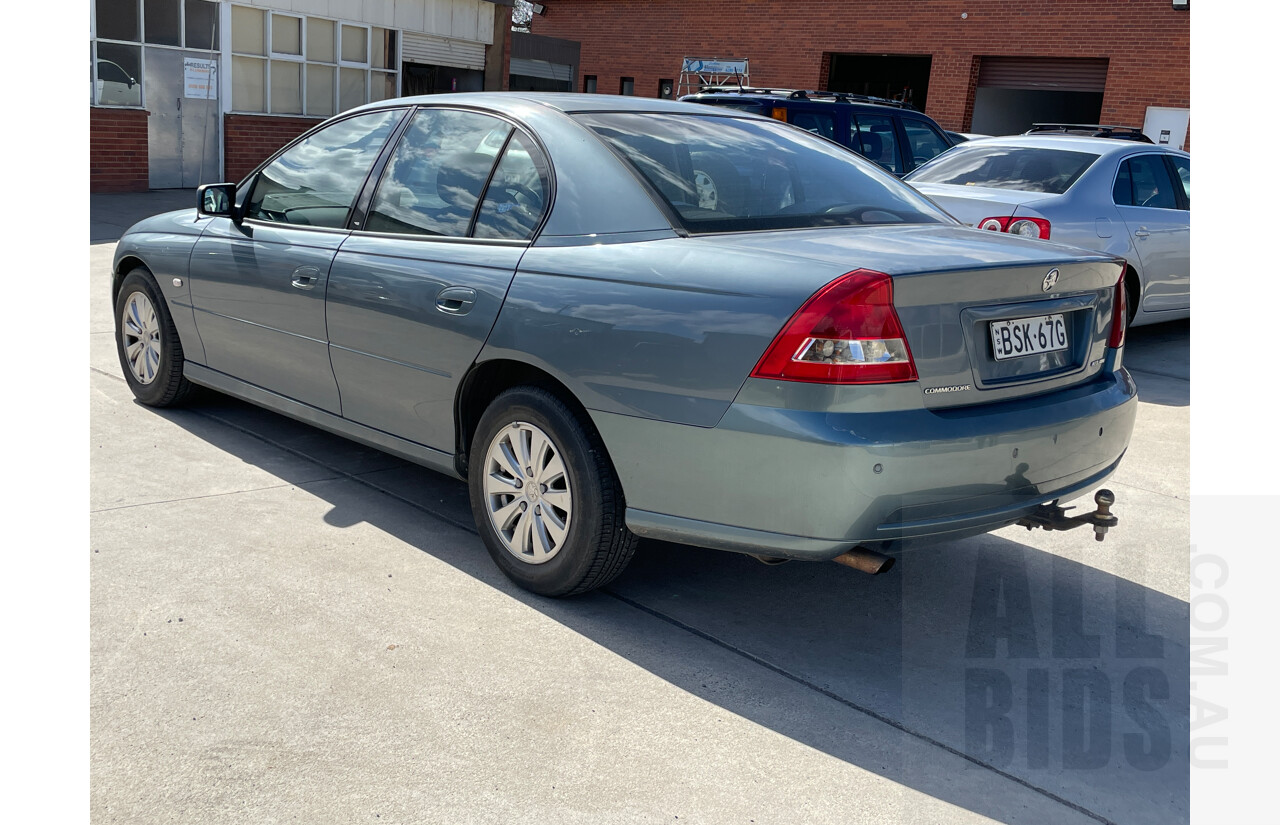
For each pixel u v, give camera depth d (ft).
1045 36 77.41
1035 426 9.45
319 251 13.32
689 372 9.33
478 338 11.05
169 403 16.99
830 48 86.99
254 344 14.58
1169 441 17.90
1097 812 7.61
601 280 10.14
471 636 10.19
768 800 7.84
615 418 9.89
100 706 8.69
